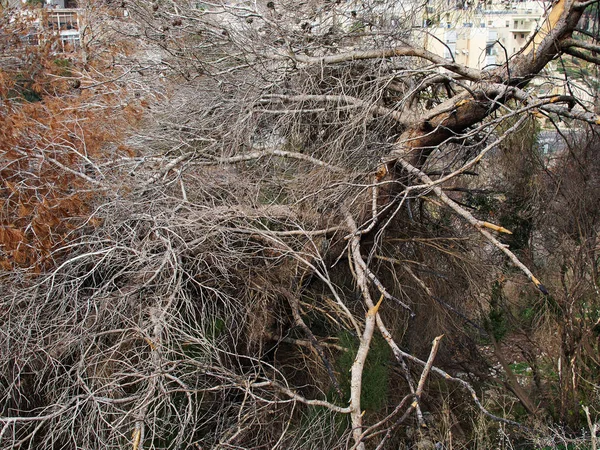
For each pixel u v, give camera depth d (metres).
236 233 5.31
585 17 6.96
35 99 9.47
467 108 5.58
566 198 7.34
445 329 6.50
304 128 6.27
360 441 3.62
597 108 7.23
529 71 5.66
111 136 6.06
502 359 7.07
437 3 7.98
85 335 4.46
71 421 4.33
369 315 4.15
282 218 5.55
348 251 5.29
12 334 4.74
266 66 6.47
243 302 5.33
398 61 6.56
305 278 5.77
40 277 4.95
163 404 4.50
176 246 5.09
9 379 4.73
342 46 6.74
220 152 6.24
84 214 5.28
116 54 8.44
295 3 6.95
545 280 7.56
